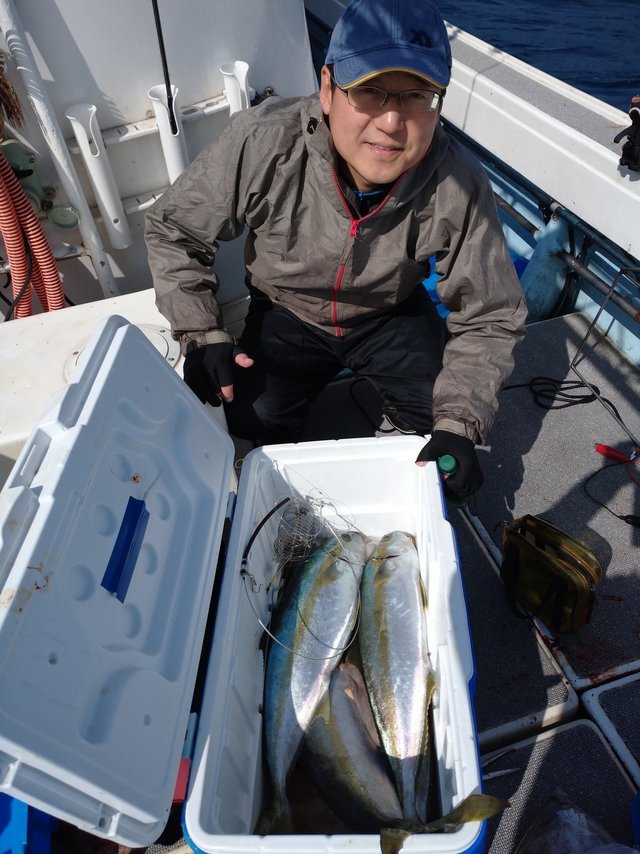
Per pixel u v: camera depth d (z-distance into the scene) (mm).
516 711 1471
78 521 903
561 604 1529
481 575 1765
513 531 1631
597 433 2164
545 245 2498
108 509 1008
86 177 1958
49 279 1947
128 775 867
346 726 1343
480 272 1635
